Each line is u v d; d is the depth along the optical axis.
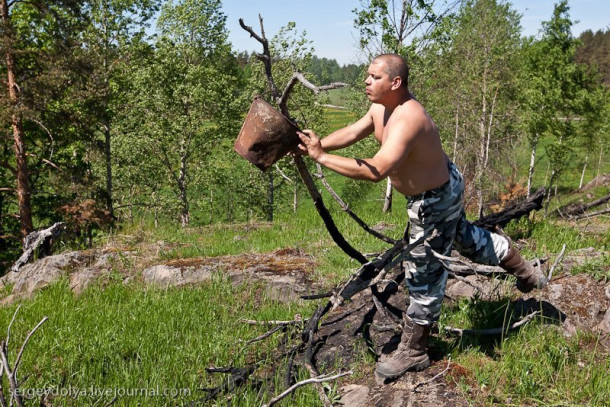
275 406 3.76
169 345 4.91
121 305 6.29
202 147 32.16
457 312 4.47
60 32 19.41
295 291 5.79
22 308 6.48
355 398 3.70
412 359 3.73
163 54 30.62
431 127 3.29
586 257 5.11
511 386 3.58
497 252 3.83
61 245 11.23
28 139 21.75
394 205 31.94
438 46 15.27
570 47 28.94
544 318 4.22
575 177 40.84
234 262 6.88
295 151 3.41
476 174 23.05
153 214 32.19
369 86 3.33
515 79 27.98
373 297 4.57
